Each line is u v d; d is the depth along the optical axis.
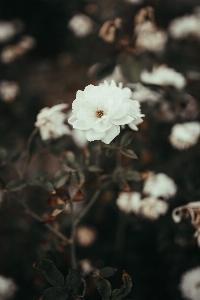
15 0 1.58
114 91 0.54
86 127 0.53
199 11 1.30
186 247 0.77
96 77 0.80
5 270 0.86
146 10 0.77
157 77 0.80
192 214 0.60
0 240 0.89
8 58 1.15
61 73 1.32
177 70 0.88
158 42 0.91
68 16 1.53
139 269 0.84
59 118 0.64
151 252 0.86
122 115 0.53
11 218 0.96
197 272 0.67
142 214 0.75
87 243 0.88
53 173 1.10
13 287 0.75
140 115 0.55
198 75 0.85
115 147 0.58
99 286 0.53
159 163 0.85
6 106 1.09
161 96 0.81
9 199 0.94
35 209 1.02
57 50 1.57
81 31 1.17
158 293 0.81
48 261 0.52
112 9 1.29
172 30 1.01
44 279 0.79
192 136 0.77
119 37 0.73
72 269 0.53
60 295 0.52
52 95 1.26
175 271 0.80
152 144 0.86
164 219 0.77
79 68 1.20
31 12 1.60
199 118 0.87
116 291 0.53
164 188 0.73
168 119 0.85
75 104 0.54
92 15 1.32
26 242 0.87
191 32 0.98
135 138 0.81
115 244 0.89
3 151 0.65
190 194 0.77
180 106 0.78
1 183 0.62
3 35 1.20
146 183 0.74
